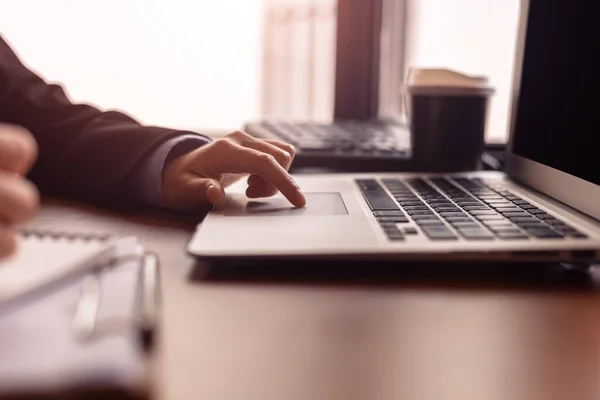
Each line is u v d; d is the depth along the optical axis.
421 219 0.54
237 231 0.51
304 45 1.56
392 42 1.47
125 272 0.38
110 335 0.29
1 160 0.35
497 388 0.30
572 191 0.60
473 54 1.37
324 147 0.93
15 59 0.89
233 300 0.41
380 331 0.36
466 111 0.88
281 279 0.45
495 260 0.46
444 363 0.32
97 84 1.78
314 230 0.51
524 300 0.42
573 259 0.46
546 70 0.72
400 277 0.46
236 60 1.74
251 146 0.70
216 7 1.72
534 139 0.72
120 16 1.74
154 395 0.28
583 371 0.32
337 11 1.46
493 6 1.32
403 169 0.90
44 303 0.33
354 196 0.65
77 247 0.40
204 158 0.66
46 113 0.78
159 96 1.78
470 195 0.66
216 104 1.77
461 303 0.41
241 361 0.32
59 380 0.25
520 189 0.71
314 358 0.32
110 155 0.70
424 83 0.88
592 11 0.62
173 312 0.38
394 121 1.22
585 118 0.60
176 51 1.75
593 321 0.38
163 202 0.67
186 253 0.49
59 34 1.76
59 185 0.74
